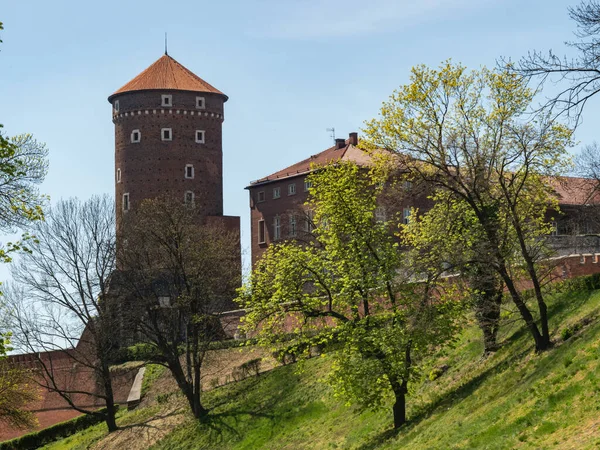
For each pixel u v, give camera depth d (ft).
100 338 299.58
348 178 191.62
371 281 186.19
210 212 482.69
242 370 291.17
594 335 156.66
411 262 189.26
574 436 121.80
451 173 191.01
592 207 240.32
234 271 301.84
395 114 188.44
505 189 174.50
